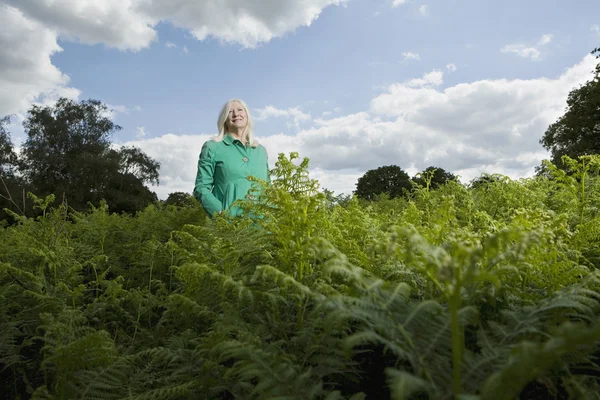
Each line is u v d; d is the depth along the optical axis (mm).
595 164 3082
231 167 5391
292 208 2350
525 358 1047
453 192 4824
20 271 3031
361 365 2115
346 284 2117
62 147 59156
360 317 1472
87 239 5066
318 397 1651
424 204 5145
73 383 2145
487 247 1407
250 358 1573
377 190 48156
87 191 52906
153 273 4352
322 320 1880
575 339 1003
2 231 5680
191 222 5004
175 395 2027
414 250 1693
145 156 67250
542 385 1896
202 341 2205
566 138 35031
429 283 2164
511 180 4309
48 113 60938
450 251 1472
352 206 3895
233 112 5781
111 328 3428
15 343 2896
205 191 4988
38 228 4043
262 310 2338
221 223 3096
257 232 2959
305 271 2492
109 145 63656
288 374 1492
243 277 2535
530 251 2152
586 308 1619
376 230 3252
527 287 2438
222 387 1991
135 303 3461
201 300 2562
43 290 3246
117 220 6000
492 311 1986
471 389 1323
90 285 4098
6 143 53625
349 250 2857
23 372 2596
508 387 1094
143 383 2361
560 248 2428
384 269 2496
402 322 1567
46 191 52000
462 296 1957
